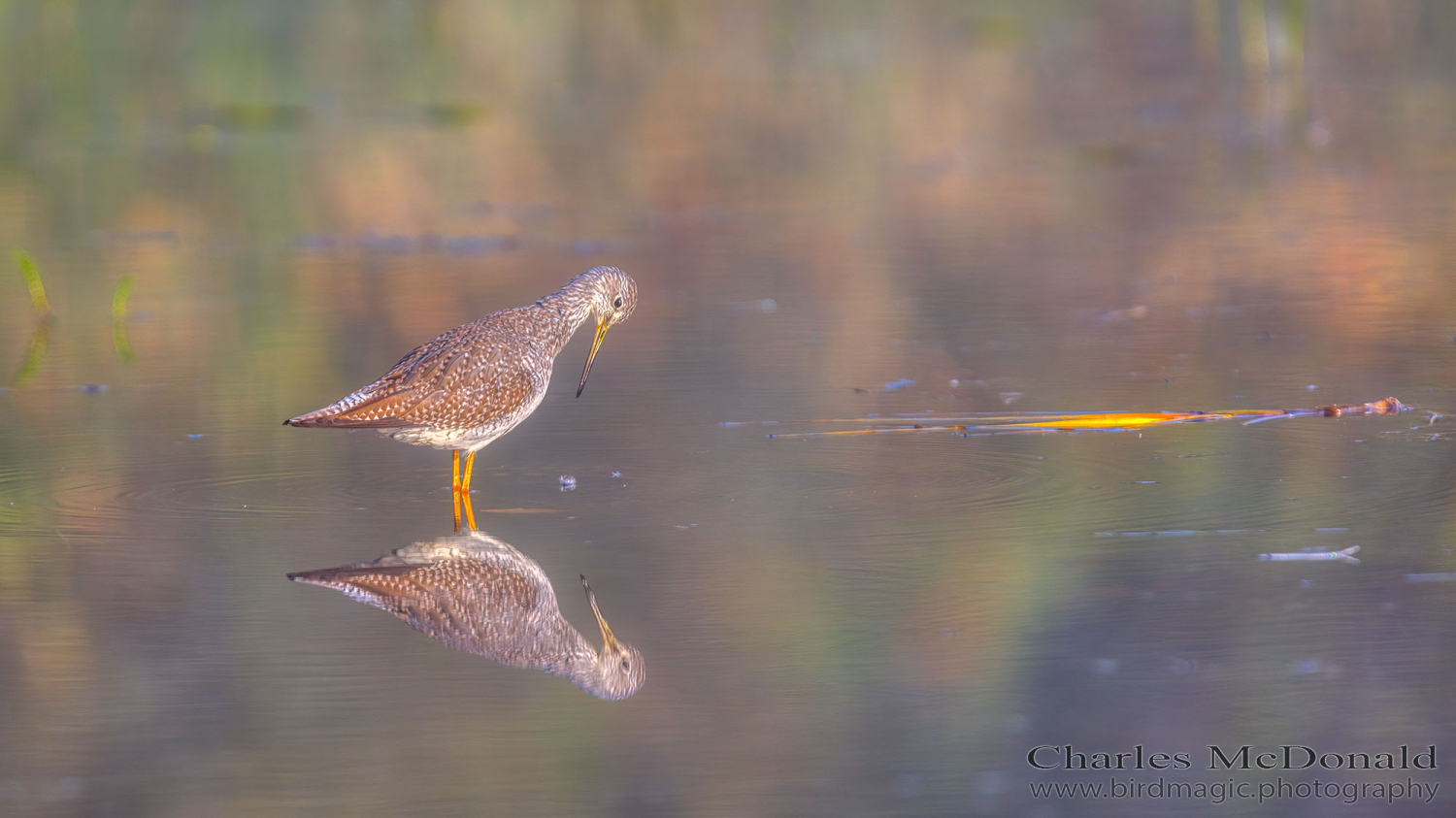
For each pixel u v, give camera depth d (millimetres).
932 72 36531
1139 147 27828
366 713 7992
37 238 21547
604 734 7793
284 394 14031
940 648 8617
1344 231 20734
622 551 9969
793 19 45906
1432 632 8656
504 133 29953
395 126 30688
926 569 9617
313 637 8812
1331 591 9188
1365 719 7848
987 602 9164
